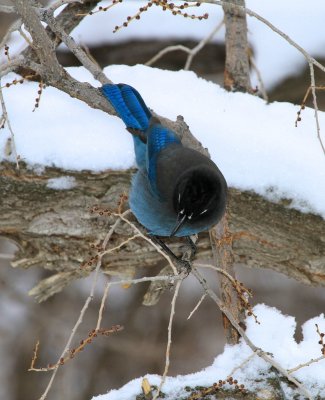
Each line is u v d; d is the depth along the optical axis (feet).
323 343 32.60
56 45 41.19
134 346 54.13
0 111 36.99
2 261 55.16
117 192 36.58
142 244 38.04
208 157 34.17
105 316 54.85
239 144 36.35
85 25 47.60
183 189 31.58
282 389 31.73
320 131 37.81
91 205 36.81
